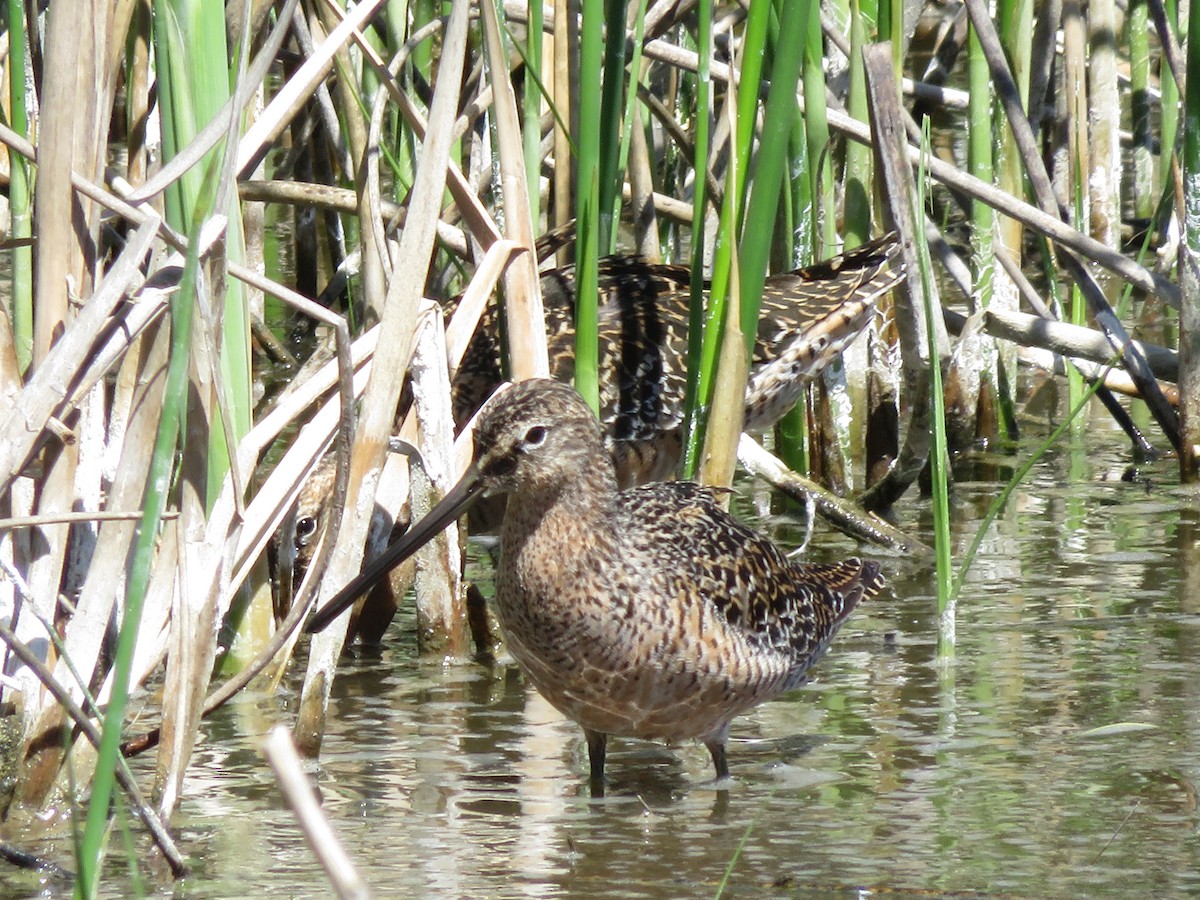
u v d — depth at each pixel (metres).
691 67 13.68
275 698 10.63
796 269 13.66
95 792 6.21
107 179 10.02
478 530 12.78
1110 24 16.09
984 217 14.62
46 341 8.90
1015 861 8.02
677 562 9.08
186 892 7.82
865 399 15.57
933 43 22.12
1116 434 16.33
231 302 9.73
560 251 14.09
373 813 8.84
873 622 11.73
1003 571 12.67
